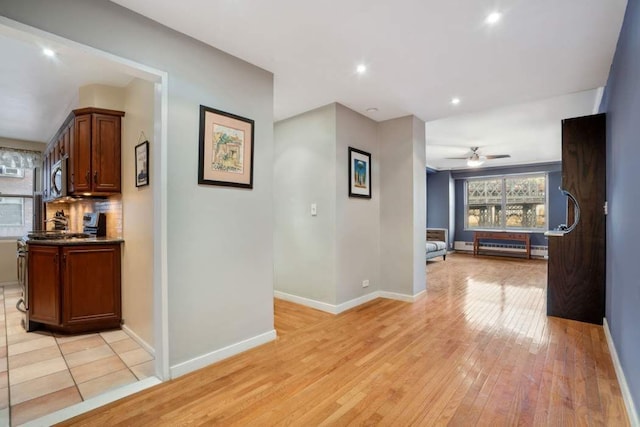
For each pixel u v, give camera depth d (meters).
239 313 2.54
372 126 4.18
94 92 2.94
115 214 3.17
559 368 2.26
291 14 1.98
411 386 2.04
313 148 3.75
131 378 2.14
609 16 2.00
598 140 3.15
